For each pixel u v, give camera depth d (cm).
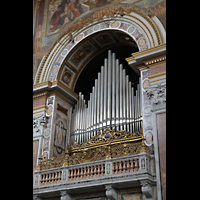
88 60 1598
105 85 1380
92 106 1388
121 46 1567
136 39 1304
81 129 1384
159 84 1105
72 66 1538
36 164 1266
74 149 1295
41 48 1584
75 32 1522
